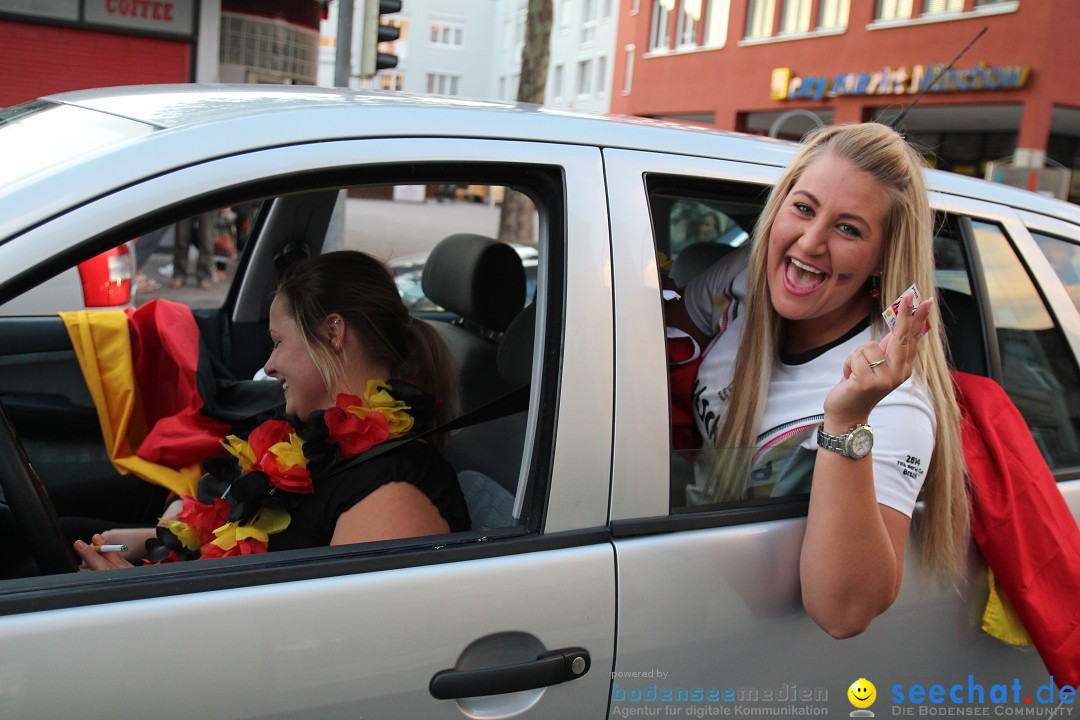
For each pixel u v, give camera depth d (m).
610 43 33.19
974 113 18.08
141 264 5.13
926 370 1.54
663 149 1.55
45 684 1.06
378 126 1.33
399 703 1.23
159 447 2.27
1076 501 1.88
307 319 1.62
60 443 2.41
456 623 1.26
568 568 1.33
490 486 1.77
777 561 1.49
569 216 1.41
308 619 1.18
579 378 1.37
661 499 1.42
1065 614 1.61
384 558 1.25
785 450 1.61
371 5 6.18
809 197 1.51
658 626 1.39
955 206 1.87
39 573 1.47
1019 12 15.70
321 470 1.51
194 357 2.44
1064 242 2.03
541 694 1.32
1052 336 1.97
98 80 13.34
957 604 1.66
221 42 13.87
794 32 20.23
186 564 1.20
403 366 1.71
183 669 1.12
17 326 2.46
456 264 2.24
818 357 1.64
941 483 1.54
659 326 1.44
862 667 1.58
